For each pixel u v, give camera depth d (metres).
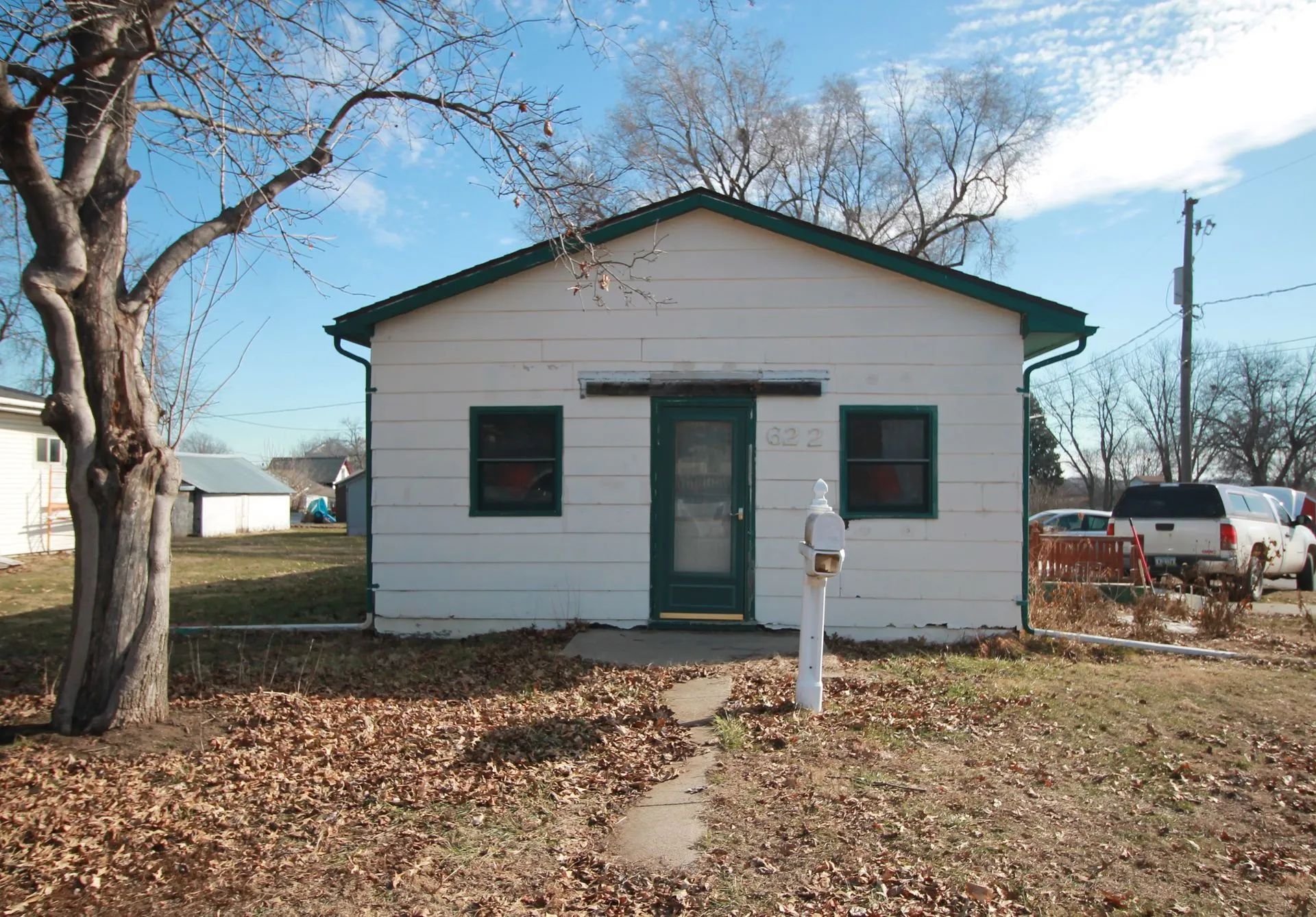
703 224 9.73
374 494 9.86
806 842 4.45
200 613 11.55
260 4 6.45
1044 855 4.34
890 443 9.66
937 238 34.88
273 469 67.44
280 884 4.08
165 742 5.89
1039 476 50.69
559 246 8.00
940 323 9.55
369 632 9.91
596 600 9.76
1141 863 4.27
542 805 4.95
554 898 3.93
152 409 6.29
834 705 6.81
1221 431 50.47
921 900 3.90
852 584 9.59
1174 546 14.53
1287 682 7.86
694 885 4.04
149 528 6.24
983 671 8.05
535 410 9.78
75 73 5.82
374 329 9.84
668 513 9.77
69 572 17.59
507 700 7.04
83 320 5.93
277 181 6.75
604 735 6.13
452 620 9.81
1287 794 5.17
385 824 4.71
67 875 4.15
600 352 9.77
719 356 9.70
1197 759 5.74
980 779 5.30
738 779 5.29
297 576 17.00
